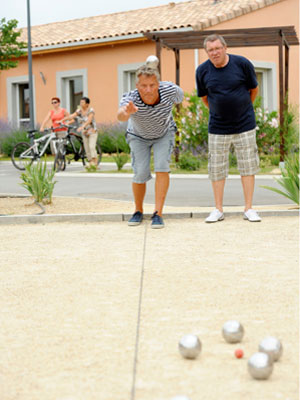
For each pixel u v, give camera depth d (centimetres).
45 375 267
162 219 661
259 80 1947
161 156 650
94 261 496
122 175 1295
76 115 1445
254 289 400
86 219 707
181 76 1838
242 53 1847
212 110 670
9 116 2300
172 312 355
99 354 290
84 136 1438
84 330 326
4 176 1371
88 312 359
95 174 1327
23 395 248
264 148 1434
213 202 851
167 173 657
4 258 517
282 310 354
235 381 253
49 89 2197
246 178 684
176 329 324
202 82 667
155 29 1862
